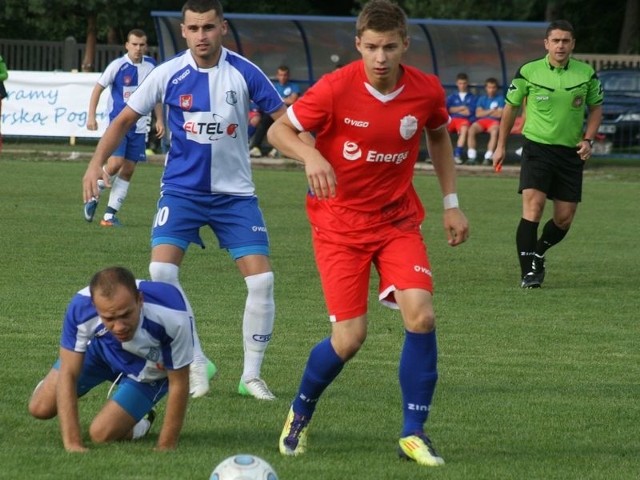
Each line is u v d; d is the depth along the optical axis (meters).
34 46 110.62
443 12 121.69
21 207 56.59
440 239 50.94
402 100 18.97
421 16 123.00
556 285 39.47
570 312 34.31
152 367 19.02
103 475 17.23
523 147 39.22
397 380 25.19
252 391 23.20
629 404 23.36
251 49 96.12
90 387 20.09
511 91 39.34
